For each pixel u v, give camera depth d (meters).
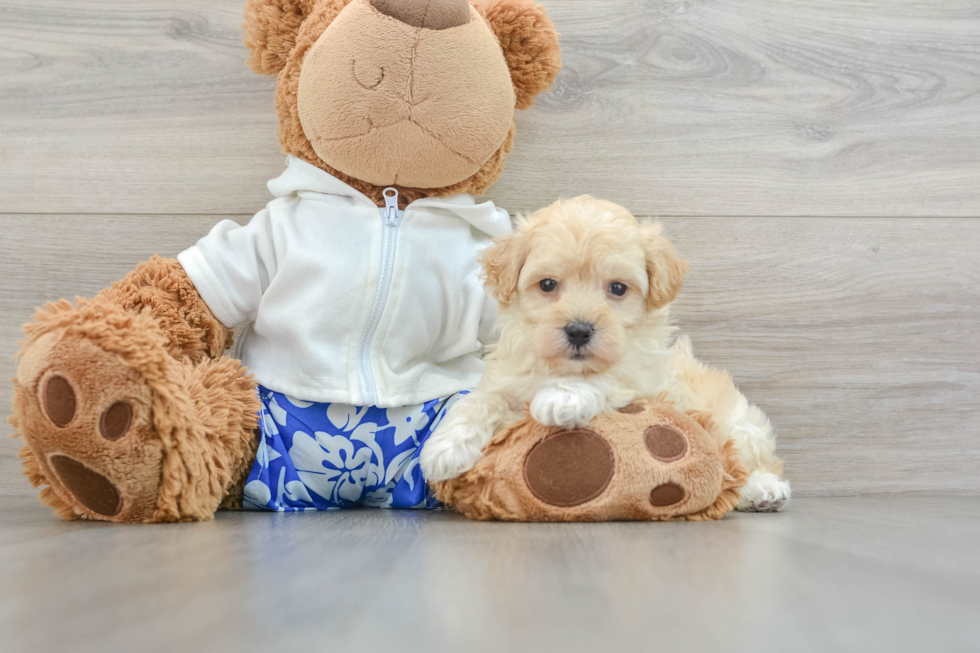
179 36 2.06
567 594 0.72
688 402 1.65
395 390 1.70
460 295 1.79
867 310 2.16
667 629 0.60
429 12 1.59
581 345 1.43
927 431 2.16
